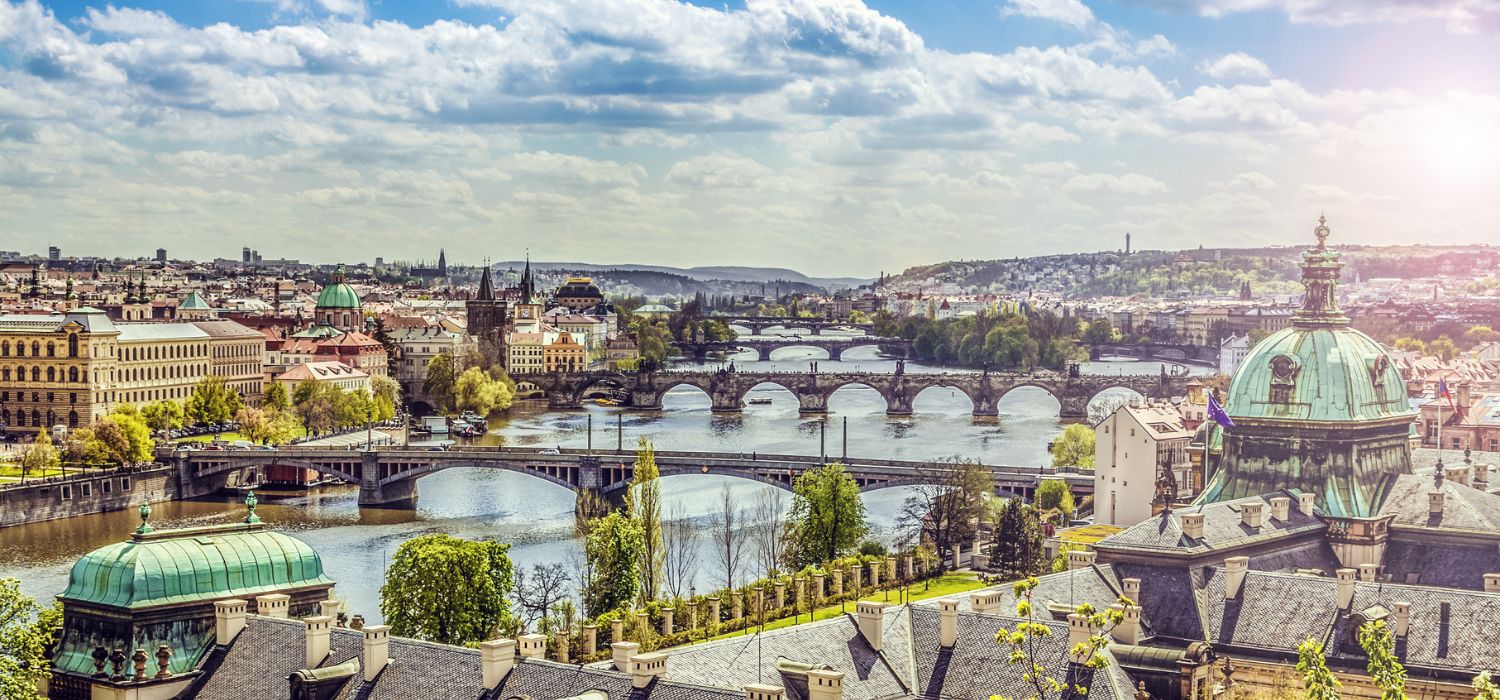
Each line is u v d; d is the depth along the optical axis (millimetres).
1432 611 198750
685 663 163375
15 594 186875
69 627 187500
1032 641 165750
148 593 184250
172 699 177875
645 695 152750
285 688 170875
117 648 182250
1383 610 199500
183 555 189000
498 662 161125
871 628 175750
